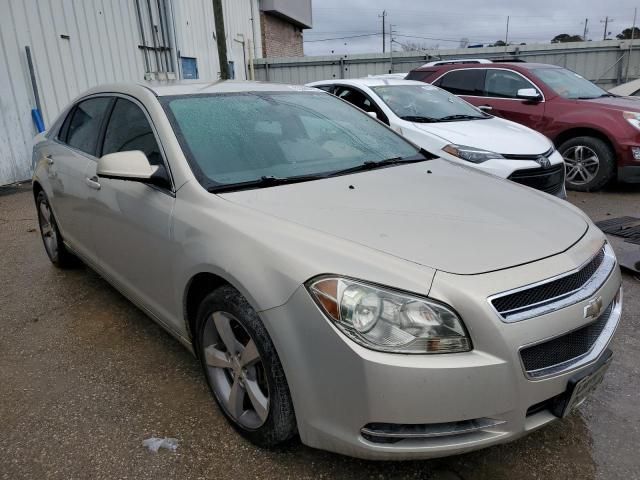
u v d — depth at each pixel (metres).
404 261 1.93
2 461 2.32
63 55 9.30
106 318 3.68
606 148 6.98
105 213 3.20
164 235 2.61
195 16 14.38
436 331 1.80
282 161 2.87
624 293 3.91
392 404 1.79
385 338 1.81
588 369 2.01
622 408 2.61
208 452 2.35
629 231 5.36
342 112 3.60
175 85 3.28
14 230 5.96
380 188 2.65
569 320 1.93
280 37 23.88
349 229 2.14
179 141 2.72
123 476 2.22
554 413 1.99
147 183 2.70
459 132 5.86
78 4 9.57
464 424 1.85
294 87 3.69
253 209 2.33
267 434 2.21
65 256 4.45
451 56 19.22
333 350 1.85
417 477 2.18
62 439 2.46
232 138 2.87
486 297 1.82
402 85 7.00
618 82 17.62
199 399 2.73
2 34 8.21
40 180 4.29
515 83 7.82
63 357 3.18
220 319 2.33
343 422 1.89
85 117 3.81
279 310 1.98
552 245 2.13
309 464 2.25
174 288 2.61
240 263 2.12
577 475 2.19
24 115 8.68
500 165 5.40
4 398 2.78
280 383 2.06
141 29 11.43
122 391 2.82
